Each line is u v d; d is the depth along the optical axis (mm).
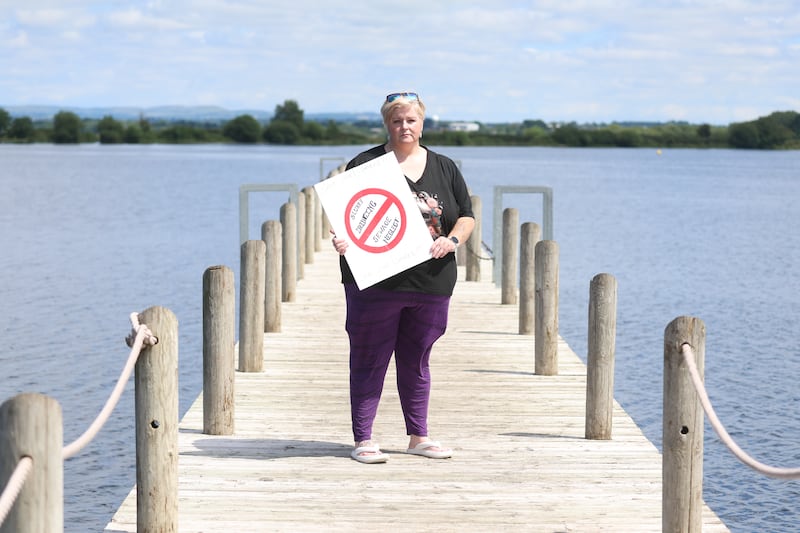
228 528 5691
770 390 12953
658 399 12539
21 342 15352
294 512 5949
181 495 6207
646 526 5797
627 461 7000
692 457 5293
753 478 9719
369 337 6664
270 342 11250
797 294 21266
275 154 135000
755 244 31656
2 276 22438
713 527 5734
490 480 6559
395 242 6375
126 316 17688
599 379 7504
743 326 17531
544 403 8664
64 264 24516
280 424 7863
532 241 11781
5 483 3900
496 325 12547
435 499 6195
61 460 3982
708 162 133000
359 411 6863
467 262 16391
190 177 70625
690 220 40750
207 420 7535
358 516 5902
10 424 3885
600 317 7469
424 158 6570
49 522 3930
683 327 5250
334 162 104688
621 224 38500
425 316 6648
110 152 143375
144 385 5414
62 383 12875
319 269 17859
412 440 7062
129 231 32781
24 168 85125
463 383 9422
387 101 6461
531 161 123625
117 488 9125
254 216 38969
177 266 24312
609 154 174000
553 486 6461
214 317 7461
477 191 58031
